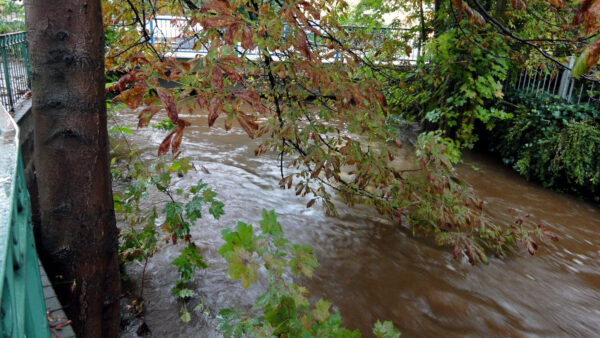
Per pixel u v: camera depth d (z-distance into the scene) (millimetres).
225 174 7391
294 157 8594
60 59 2418
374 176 4367
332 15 4699
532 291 4777
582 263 5496
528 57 7789
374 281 4711
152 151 8312
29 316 1163
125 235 4176
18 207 1337
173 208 4055
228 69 2293
